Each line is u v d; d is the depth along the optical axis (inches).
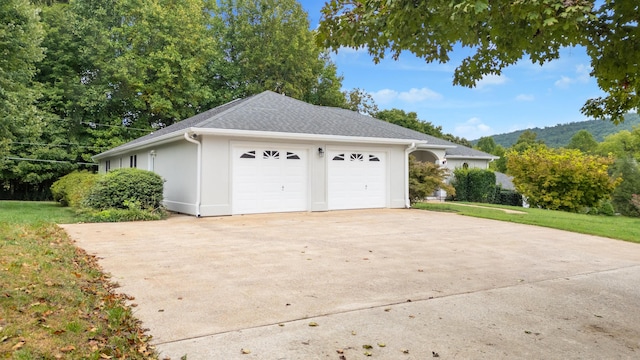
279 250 277.4
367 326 144.2
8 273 176.7
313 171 527.8
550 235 364.2
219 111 603.8
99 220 416.5
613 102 177.2
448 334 138.4
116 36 991.0
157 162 605.6
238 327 141.5
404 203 598.5
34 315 136.2
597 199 710.5
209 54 1082.7
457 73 177.5
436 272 223.1
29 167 894.4
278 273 215.9
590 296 185.6
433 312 159.9
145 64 971.3
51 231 318.0
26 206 678.5
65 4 952.3
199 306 162.4
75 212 496.7
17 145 879.1
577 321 153.6
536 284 203.6
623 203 888.9
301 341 130.6
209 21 1183.6
